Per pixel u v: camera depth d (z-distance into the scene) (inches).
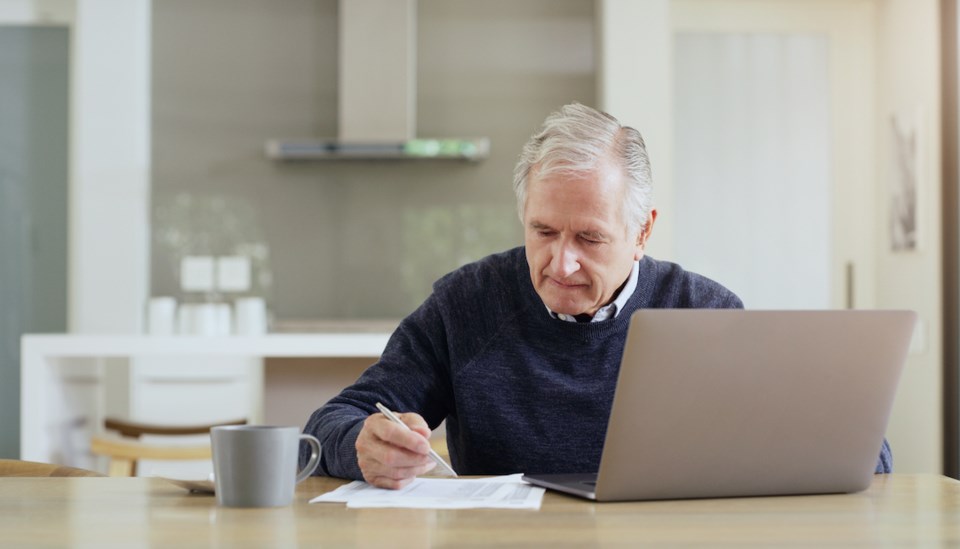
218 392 176.6
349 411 57.5
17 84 191.9
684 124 185.6
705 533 38.0
